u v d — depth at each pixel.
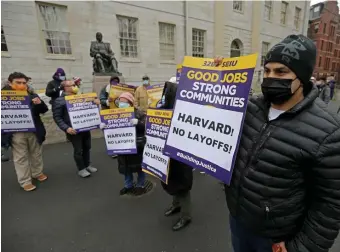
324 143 0.96
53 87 4.59
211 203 2.96
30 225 2.58
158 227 2.49
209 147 1.39
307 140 0.99
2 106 3.09
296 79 1.03
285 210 1.11
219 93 1.37
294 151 1.02
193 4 13.89
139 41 12.20
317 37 36.28
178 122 1.57
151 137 2.33
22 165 3.33
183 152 1.52
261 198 1.15
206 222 2.56
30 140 3.46
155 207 2.88
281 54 1.03
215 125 1.37
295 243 1.13
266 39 18.81
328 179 0.97
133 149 2.93
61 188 3.45
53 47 9.98
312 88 1.07
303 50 1.01
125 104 2.98
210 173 1.37
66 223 2.60
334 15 36.91
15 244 2.28
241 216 1.29
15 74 3.21
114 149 2.98
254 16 17.50
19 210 2.88
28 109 3.26
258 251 1.33
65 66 10.23
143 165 2.46
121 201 3.05
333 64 40.09
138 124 2.95
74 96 3.54
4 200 3.13
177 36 13.64
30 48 9.34
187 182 2.28
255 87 12.74
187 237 2.32
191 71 1.54
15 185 3.57
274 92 1.06
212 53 15.48
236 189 1.28
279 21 19.75
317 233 1.05
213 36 15.34
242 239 1.42
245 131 1.26
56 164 4.39
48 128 5.66
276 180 1.09
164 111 2.19
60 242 2.30
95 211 2.83
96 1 10.59
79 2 10.19
